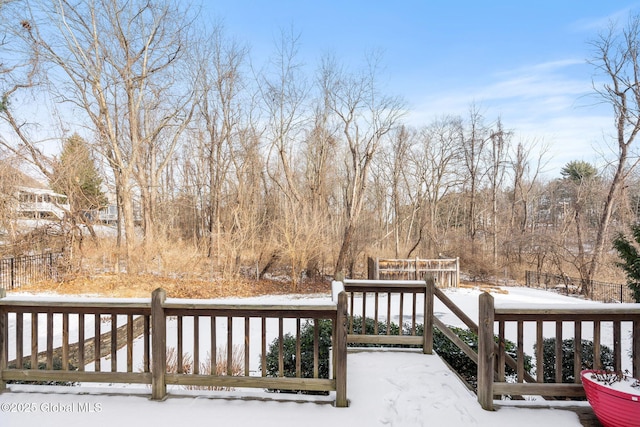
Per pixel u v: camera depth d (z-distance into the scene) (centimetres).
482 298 279
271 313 289
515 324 845
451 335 395
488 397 272
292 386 284
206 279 1357
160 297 287
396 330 467
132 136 1466
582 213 1917
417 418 259
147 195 1515
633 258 573
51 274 1246
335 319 285
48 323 300
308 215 1495
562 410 271
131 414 262
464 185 2461
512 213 2342
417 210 2364
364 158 1673
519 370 277
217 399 286
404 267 1458
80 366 296
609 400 231
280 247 1384
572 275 1741
